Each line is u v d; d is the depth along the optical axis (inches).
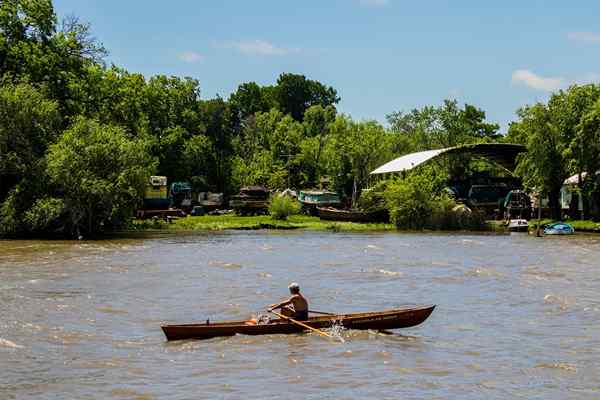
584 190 2918.3
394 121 4724.4
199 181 4153.5
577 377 742.5
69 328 960.9
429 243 2288.4
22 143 2390.5
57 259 1752.0
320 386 707.4
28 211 2315.5
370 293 1259.8
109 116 3100.4
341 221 3297.2
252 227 2992.1
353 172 4001.0
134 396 676.1
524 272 1541.6
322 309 1114.1
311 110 5610.2
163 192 3363.7
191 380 727.1
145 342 885.2
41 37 2854.3
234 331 901.2
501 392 690.2
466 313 1077.1
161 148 3914.9
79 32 2955.2
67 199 2377.0
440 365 784.9
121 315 1052.5
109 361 797.9
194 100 4426.7
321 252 1977.1
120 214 2511.1
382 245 2210.9
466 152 3358.8
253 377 737.6
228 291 1269.7
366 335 912.9
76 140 2411.4
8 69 2755.9
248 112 6412.4
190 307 1118.4
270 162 4594.0
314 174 4584.2
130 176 2439.7
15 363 790.5
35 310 1079.6
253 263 1699.1
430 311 935.0
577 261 1755.7
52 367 774.5
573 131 2935.5
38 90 2662.4
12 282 1349.7
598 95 3004.4
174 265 1644.9
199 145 4143.7
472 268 1603.1
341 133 4151.1
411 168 3174.2
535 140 2962.6
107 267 1595.7
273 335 907.4
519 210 3139.8
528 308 1117.7
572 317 1048.8
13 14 2785.4
